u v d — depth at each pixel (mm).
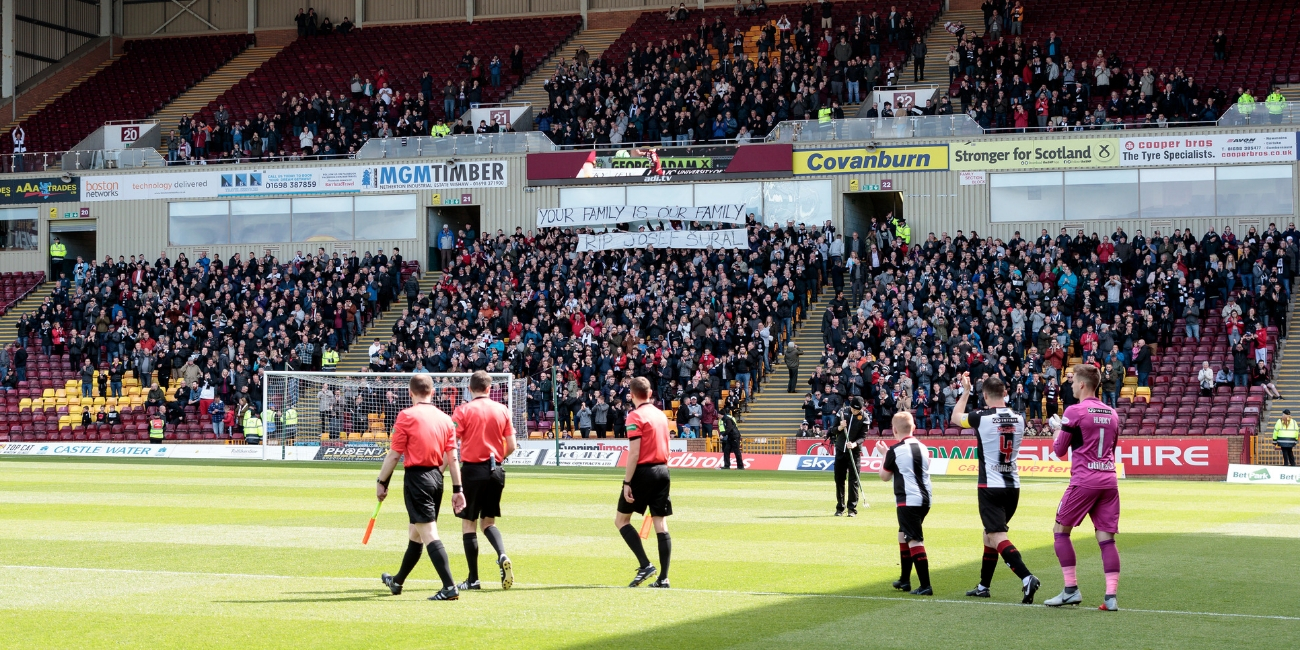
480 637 10664
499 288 46062
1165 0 56969
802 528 19219
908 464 12977
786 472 34594
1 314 53969
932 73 55031
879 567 14891
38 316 50312
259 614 11664
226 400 44156
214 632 10844
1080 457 11984
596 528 19109
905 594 12922
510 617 11539
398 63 64062
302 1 70438
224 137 56594
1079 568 14867
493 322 44469
